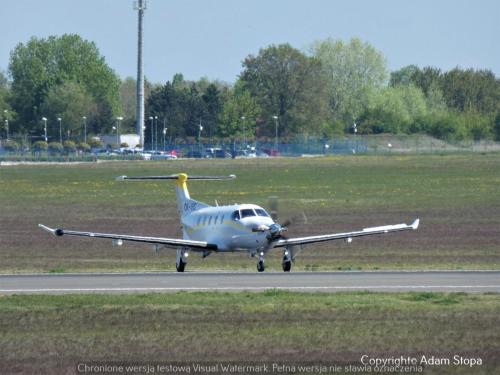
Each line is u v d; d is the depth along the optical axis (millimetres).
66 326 104562
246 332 101188
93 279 144375
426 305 114188
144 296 122438
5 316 109875
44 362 89938
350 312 110375
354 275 146500
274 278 143000
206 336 99500
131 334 100625
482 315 107812
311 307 113562
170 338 98750
